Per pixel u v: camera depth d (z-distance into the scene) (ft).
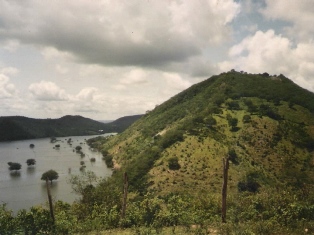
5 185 414.00
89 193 134.92
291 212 74.69
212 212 92.48
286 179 306.76
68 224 89.45
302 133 399.24
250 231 63.41
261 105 487.20
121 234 78.18
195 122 449.48
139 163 363.56
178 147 376.89
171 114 633.61
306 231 64.85
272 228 66.59
